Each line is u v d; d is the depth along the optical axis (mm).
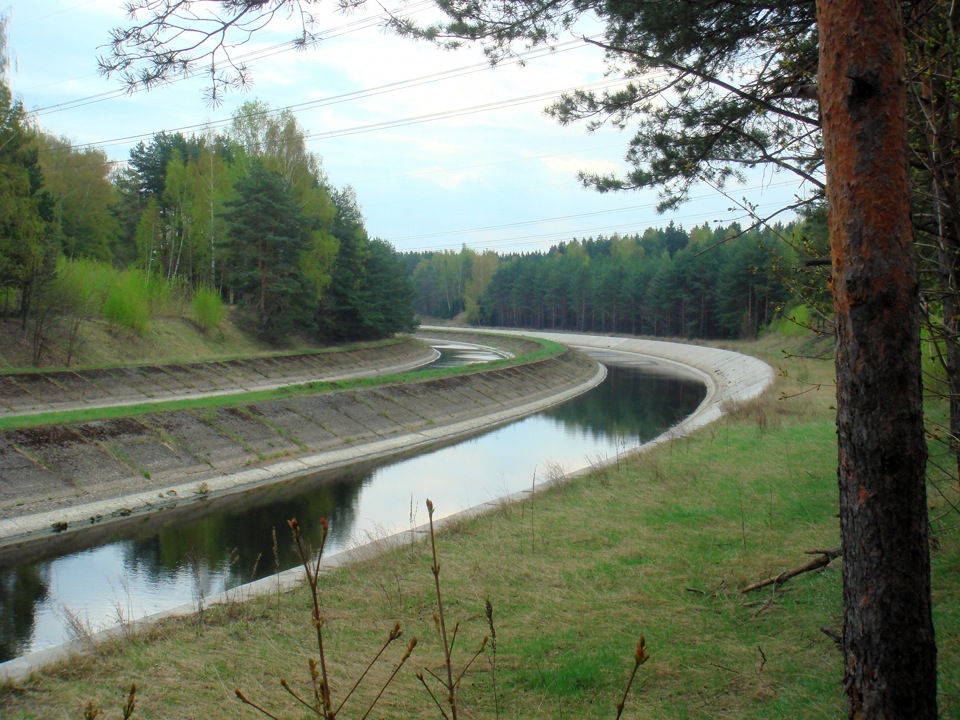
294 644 8000
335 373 48156
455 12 9773
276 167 51250
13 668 7762
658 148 9945
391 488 21547
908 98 6547
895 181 4055
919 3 6012
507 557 10805
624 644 7355
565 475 17469
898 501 3994
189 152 67312
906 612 3965
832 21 4188
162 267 51844
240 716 6344
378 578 10133
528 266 114375
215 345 46000
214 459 22297
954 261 6297
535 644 7516
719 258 78938
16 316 35219
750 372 44844
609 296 98812
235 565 14773
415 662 7340
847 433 4160
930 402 16891
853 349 4117
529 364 47844
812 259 6234
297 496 20562
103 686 7148
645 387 48625
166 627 8703
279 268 49344
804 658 6574
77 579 13953
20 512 16891
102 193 51969
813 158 7543
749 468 15969
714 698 6117
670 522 12133
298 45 6570
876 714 3984
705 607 8258
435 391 35500
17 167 32250
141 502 18938
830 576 8492
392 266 69062
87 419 21016
